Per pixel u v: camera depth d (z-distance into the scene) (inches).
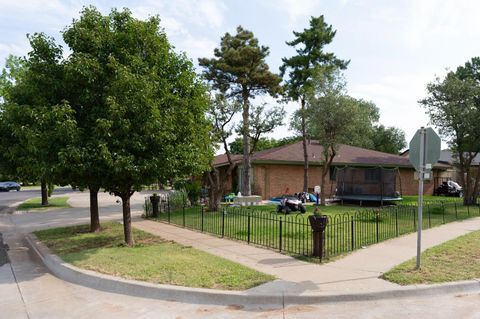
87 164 326.0
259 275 269.1
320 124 892.0
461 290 249.4
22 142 399.5
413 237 432.8
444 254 337.7
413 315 209.2
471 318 205.3
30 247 437.1
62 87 360.5
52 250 380.8
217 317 209.5
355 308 220.4
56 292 258.5
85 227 550.3
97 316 213.6
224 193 1211.2
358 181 989.2
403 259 321.1
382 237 427.8
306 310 217.9
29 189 2090.3
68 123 313.0
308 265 302.5
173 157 367.9
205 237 444.8
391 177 963.3
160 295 242.2
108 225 562.9
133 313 217.2
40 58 375.2
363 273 277.6
